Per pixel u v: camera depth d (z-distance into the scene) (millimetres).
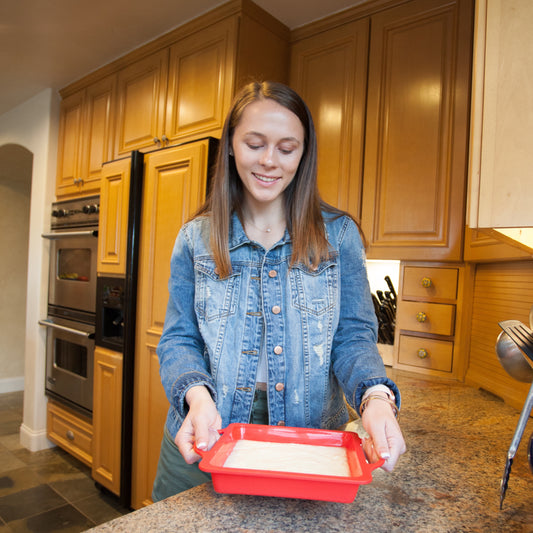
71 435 2627
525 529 558
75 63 2541
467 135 1519
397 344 1715
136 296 2039
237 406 842
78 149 2752
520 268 1199
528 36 618
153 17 2027
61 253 2809
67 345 2686
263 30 1919
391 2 1713
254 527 531
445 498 638
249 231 880
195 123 1962
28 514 2143
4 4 1972
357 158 1772
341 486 514
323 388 855
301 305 839
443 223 1563
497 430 991
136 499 1988
